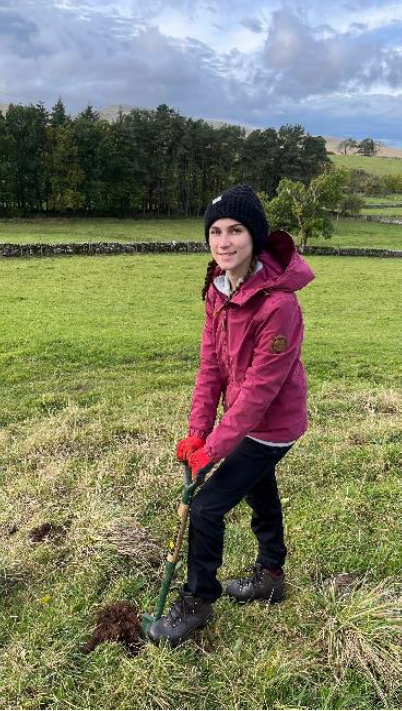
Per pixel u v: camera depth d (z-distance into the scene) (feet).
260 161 233.35
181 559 11.68
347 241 172.35
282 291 8.13
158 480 15.25
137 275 82.89
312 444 17.88
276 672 8.83
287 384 8.65
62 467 16.44
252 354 8.51
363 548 11.91
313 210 154.10
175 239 151.94
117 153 207.92
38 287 67.56
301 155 241.55
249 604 10.36
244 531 12.59
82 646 9.49
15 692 8.66
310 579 11.05
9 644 9.71
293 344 8.19
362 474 15.64
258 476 8.74
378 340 45.01
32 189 198.70
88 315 51.47
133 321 49.60
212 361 9.53
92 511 13.43
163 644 9.13
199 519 8.49
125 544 12.01
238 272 8.50
